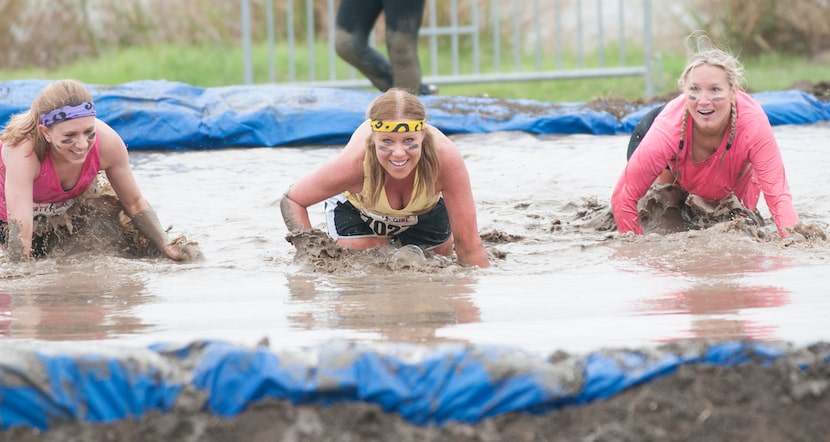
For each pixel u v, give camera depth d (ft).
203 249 42.34
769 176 42.11
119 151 40.88
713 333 25.31
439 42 135.44
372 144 36.50
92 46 142.41
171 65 128.26
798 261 37.14
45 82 73.26
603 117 76.48
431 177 36.86
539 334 25.71
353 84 99.30
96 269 38.42
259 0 139.23
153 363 20.38
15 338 26.71
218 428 19.24
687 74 42.19
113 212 43.01
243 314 29.78
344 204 40.37
